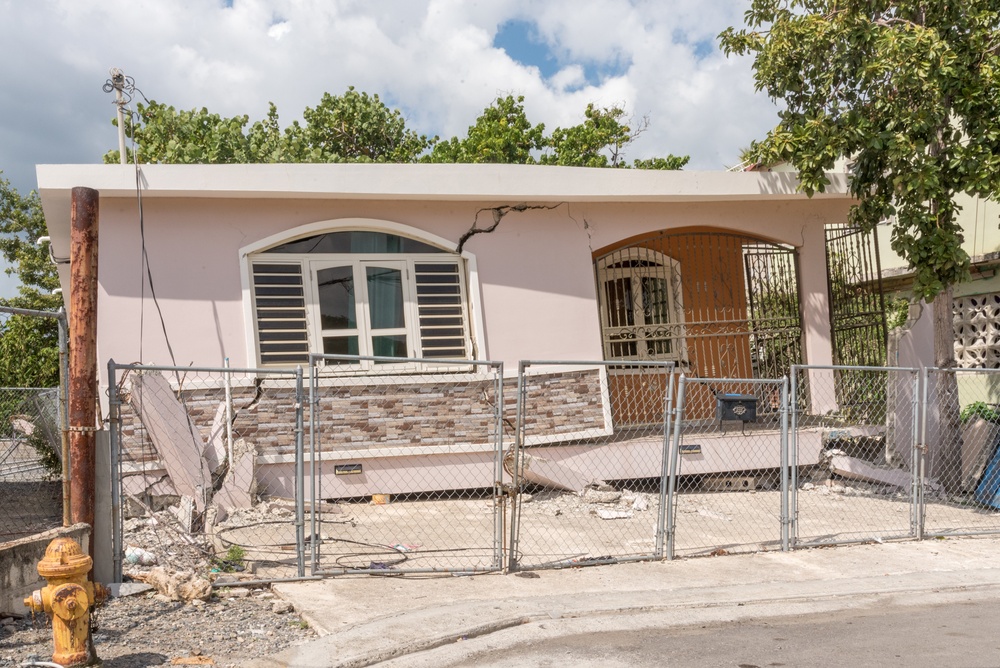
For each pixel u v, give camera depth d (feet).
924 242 33.06
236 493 29.78
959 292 48.03
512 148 77.15
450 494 34.68
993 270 45.47
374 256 35.01
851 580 23.93
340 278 34.58
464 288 36.14
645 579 23.95
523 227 36.73
